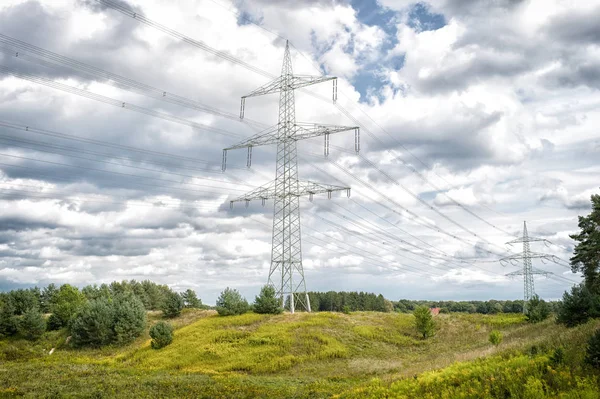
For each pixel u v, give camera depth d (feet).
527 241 310.45
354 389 93.71
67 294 277.44
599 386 57.16
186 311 271.90
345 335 195.83
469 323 240.94
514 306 569.64
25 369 137.08
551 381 62.39
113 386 106.42
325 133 218.38
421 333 218.59
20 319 238.89
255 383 119.96
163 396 97.09
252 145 236.43
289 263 236.02
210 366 157.38
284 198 239.30
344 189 223.10
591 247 142.82
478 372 75.31
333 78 211.20
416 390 75.66
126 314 222.69
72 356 197.77
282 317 220.43
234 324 209.46
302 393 102.27
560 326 160.97
